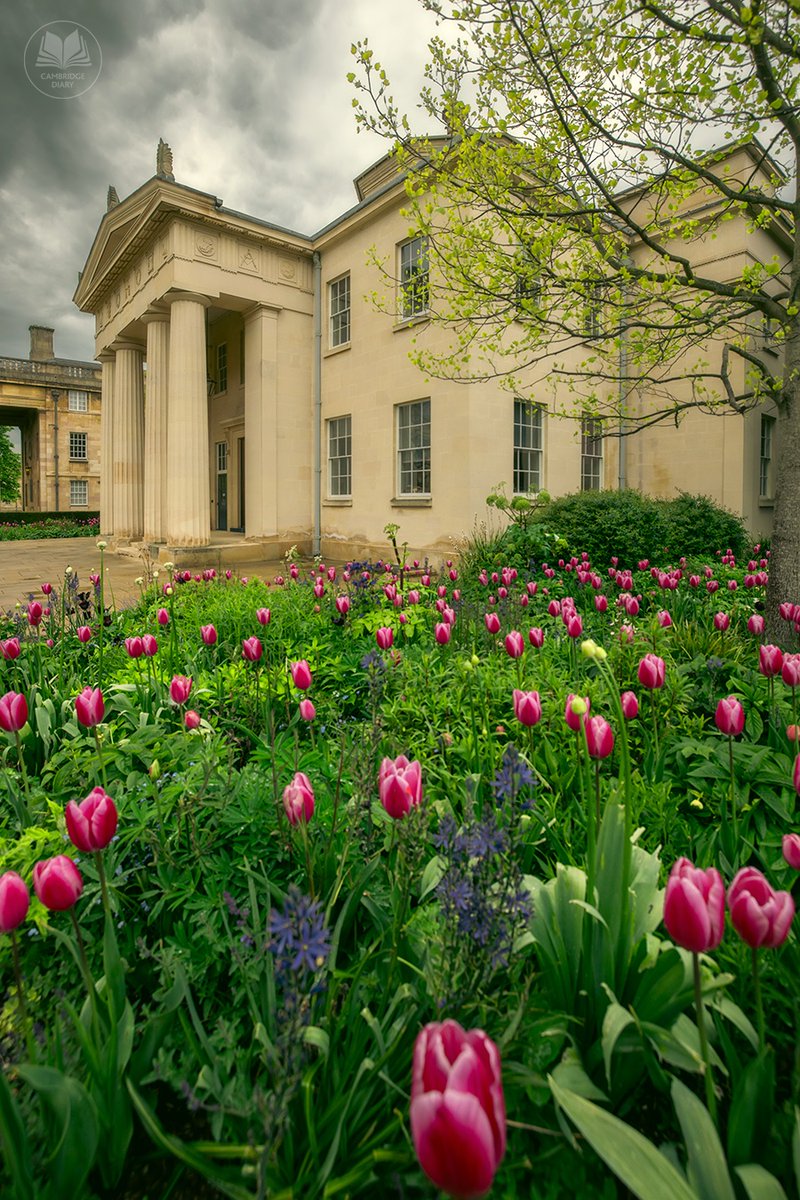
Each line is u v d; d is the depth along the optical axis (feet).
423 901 6.39
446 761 9.56
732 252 41.60
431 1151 2.55
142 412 61.21
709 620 17.95
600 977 5.02
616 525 31.73
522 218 17.85
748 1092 3.91
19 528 101.35
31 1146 4.22
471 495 38.50
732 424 43.80
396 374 43.65
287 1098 3.59
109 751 9.01
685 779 9.05
